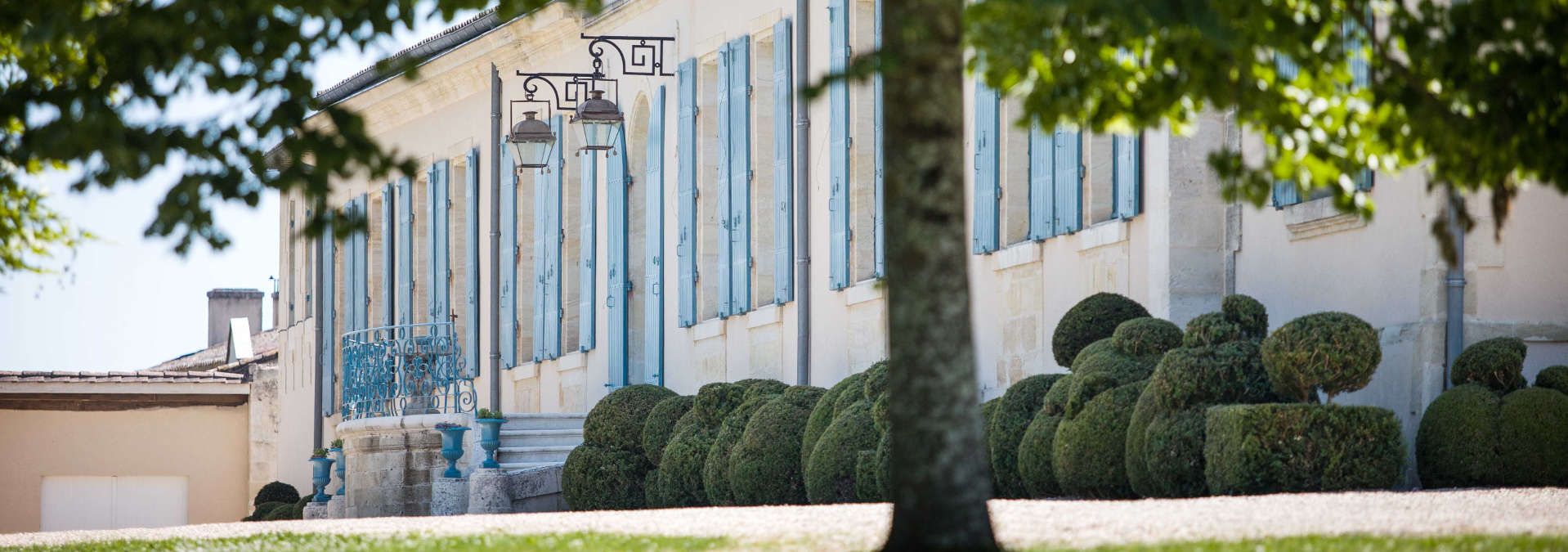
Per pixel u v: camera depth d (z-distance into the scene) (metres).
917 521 20.28
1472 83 22.25
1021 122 22.47
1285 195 36.53
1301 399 31.39
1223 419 30.75
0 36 25.16
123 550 30.34
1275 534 22.17
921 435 20.22
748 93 56.09
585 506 50.88
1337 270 35.72
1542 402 30.53
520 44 70.12
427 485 57.03
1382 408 31.48
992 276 46.16
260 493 83.94
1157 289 38.66
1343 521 23.50
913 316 20.19
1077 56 21.97
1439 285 33.34
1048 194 43.28
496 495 52.34
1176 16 18.52
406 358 60.66
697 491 47.34
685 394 59.94
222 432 90.88
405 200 79.88
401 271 79.94
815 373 52.53
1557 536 20.94
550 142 55.16
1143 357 34.91
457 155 76.06
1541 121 22.41
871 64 18.67
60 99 22.31
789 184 53.44
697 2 59.47
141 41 21.42
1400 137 22.75
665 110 61.66
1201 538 22.12
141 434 89.25
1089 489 33.81
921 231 20.09
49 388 86.81
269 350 110.31
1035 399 36.88
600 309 65.69
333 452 70.69
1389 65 22.41
